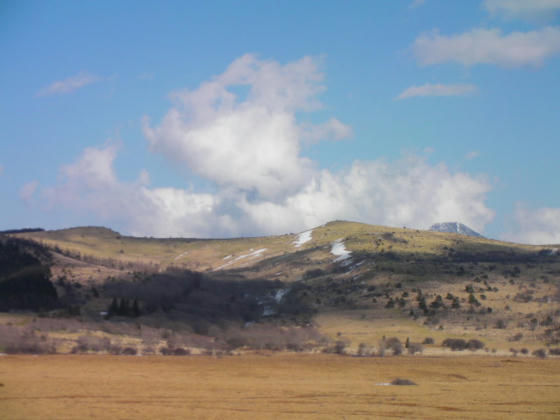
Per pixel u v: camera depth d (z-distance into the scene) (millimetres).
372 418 54500
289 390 73812
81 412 55125
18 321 156875
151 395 67188
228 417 54250
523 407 61156
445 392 72750
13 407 57375
